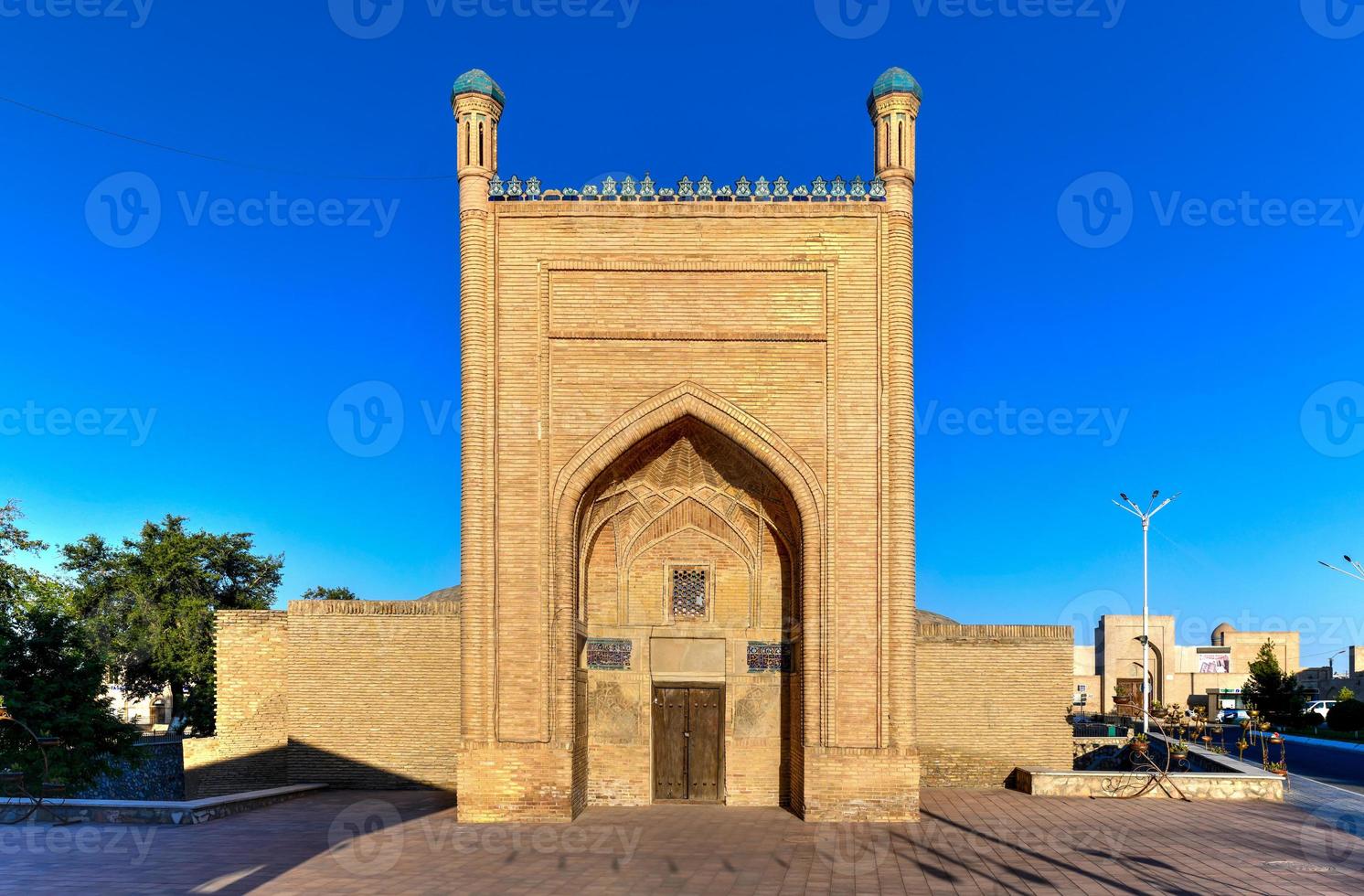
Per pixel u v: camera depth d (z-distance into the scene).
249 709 15.61
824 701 12.16
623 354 12.69
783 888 8.60
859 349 12.62
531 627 12.30
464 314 12.72
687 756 13.64
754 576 13.73
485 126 13.01
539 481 12.48
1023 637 15.05
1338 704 34.38
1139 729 23.06
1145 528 23.59
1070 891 8.44
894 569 12.29
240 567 35.91
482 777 12.05
